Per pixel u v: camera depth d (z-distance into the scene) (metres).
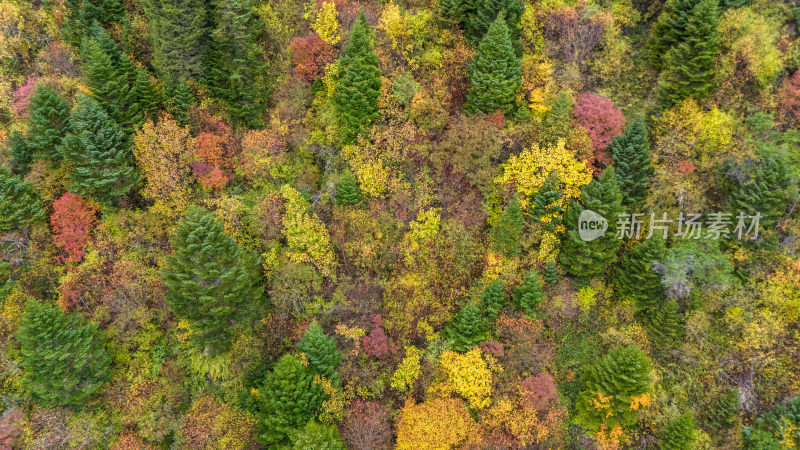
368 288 32.22
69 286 30.23
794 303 31.92
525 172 31.42
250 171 34.31
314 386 26.95
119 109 33.00
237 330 29.55
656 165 34.16
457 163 32.97
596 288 33.72
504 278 31.28
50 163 31.72
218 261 27.67
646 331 33.72
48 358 26.27
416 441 27.25
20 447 27.45
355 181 32.22
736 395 31.20
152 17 33.47
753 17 34.88
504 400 28.09
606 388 29.92
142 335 31.16
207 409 28.95
